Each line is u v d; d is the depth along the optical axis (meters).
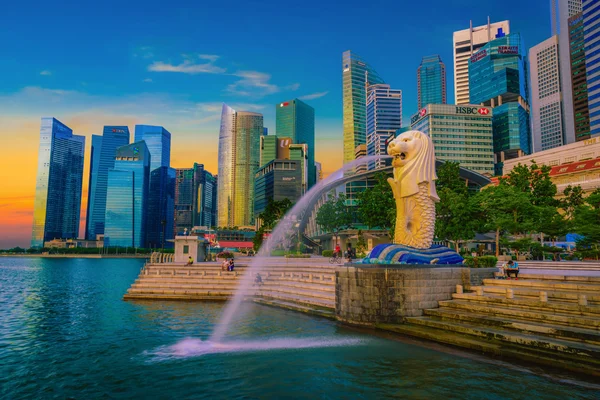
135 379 14.83
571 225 47.41
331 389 13.41
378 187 55.00
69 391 13.84
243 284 36.53
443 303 21.30
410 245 23.95
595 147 104.06
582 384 12.99
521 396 12.23
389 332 20.34
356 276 22.33
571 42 192.88
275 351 17.89
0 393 13.70
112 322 25.31
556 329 15.41
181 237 52.03
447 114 170.00
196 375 15.11
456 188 51.41
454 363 15.38
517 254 48.47
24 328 24.48
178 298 34.94
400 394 12.79
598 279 20.36
